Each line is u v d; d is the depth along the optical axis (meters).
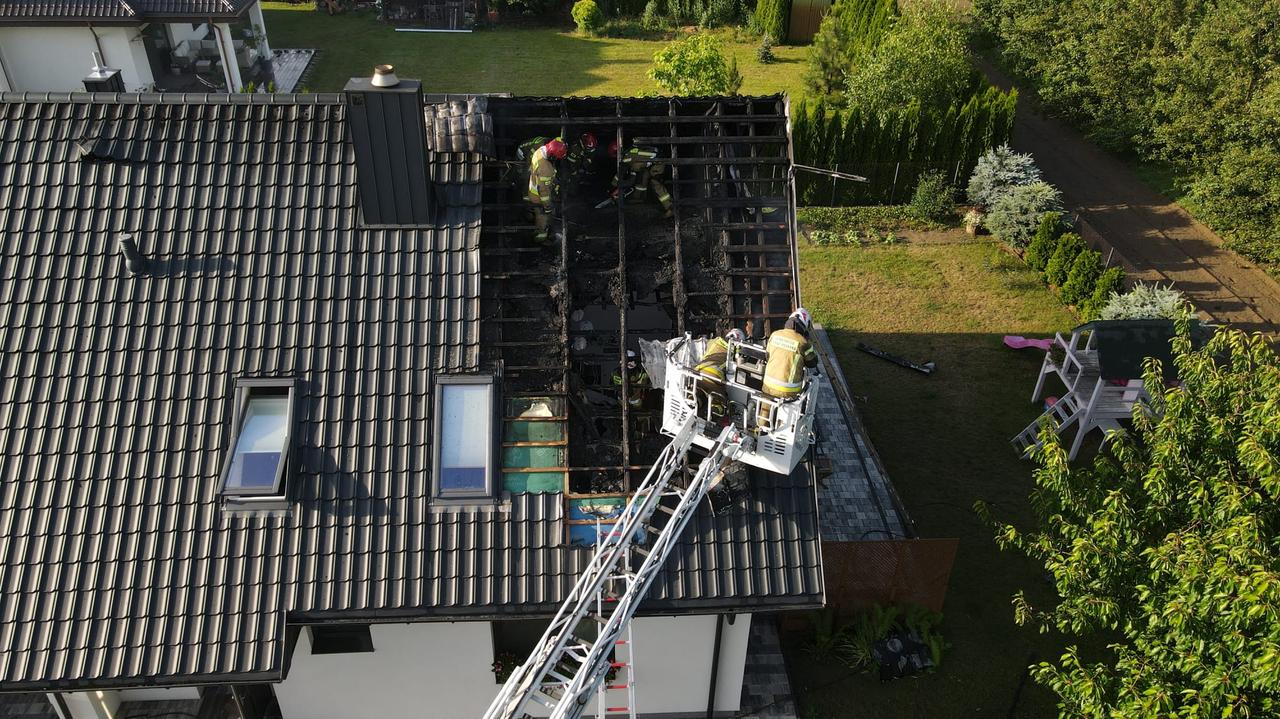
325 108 13.16
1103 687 10.67
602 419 12.32
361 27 43.59
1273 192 24.86
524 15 44.94
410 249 12.54
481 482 11.38
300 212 12.63
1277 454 9.88
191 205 12.62
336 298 12.21
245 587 10.78
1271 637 8.78
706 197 13.59
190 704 13.71
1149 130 30.72
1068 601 11.47
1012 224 26.27
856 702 14.25
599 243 13.73
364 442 11.52
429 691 12.96
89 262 12.27
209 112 13.12
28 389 11.57
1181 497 10.80
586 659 9.32
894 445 19.73
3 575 10.70
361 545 11.05
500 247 12.79
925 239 27.53
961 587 16.41
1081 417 19.14
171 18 29.33
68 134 12.96
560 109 14.05
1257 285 25.47
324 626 11.95
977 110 27.67
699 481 10.88
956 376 21.91
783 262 13.19
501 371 12.04
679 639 12.66
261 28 35.41
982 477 18.97
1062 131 34.19
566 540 11.22
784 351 10.40
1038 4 34.56
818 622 15.07
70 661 10.37
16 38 28.84
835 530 17.34
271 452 11.35
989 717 14.11
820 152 28.25
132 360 11.78
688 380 10.94
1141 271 25.95
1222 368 11.02
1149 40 30.88
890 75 29.78
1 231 12.41
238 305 12.11
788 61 41.38
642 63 40.34
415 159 12.07
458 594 10.92
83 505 11.05
